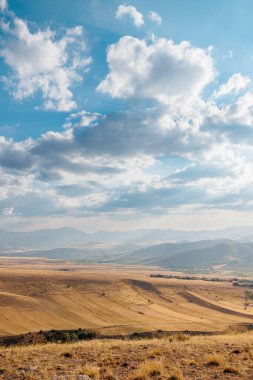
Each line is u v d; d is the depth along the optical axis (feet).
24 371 44.57
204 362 49.32
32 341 276.82
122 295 625.00
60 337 293.43
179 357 53.88
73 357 55.62
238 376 41.27
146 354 56.85
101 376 42.29
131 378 40.81
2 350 66.85
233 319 505.66
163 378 41.32
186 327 389.60
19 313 445.78
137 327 360.89
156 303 606.14
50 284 635.25
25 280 650.84
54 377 40.40
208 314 542.57
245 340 73.72
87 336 303.07
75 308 506.89
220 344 67.05
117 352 59.47
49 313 465.88
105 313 497.05
